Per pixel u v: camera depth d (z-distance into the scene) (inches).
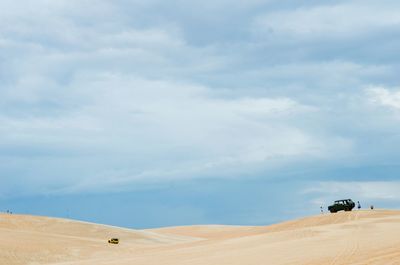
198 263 1481.3
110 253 2716.5
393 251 1245.7
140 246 3191.4
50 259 2479.1
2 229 3469.5
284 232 2412.6
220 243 2336.4
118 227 4857.3
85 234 4264.3
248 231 3572.8
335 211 3511.3
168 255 1934.1
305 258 1314.0
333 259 1214.9
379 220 2679.6
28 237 3157.0
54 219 4815.5
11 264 2298.2
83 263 1953.7
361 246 1509.6
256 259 1423.5
